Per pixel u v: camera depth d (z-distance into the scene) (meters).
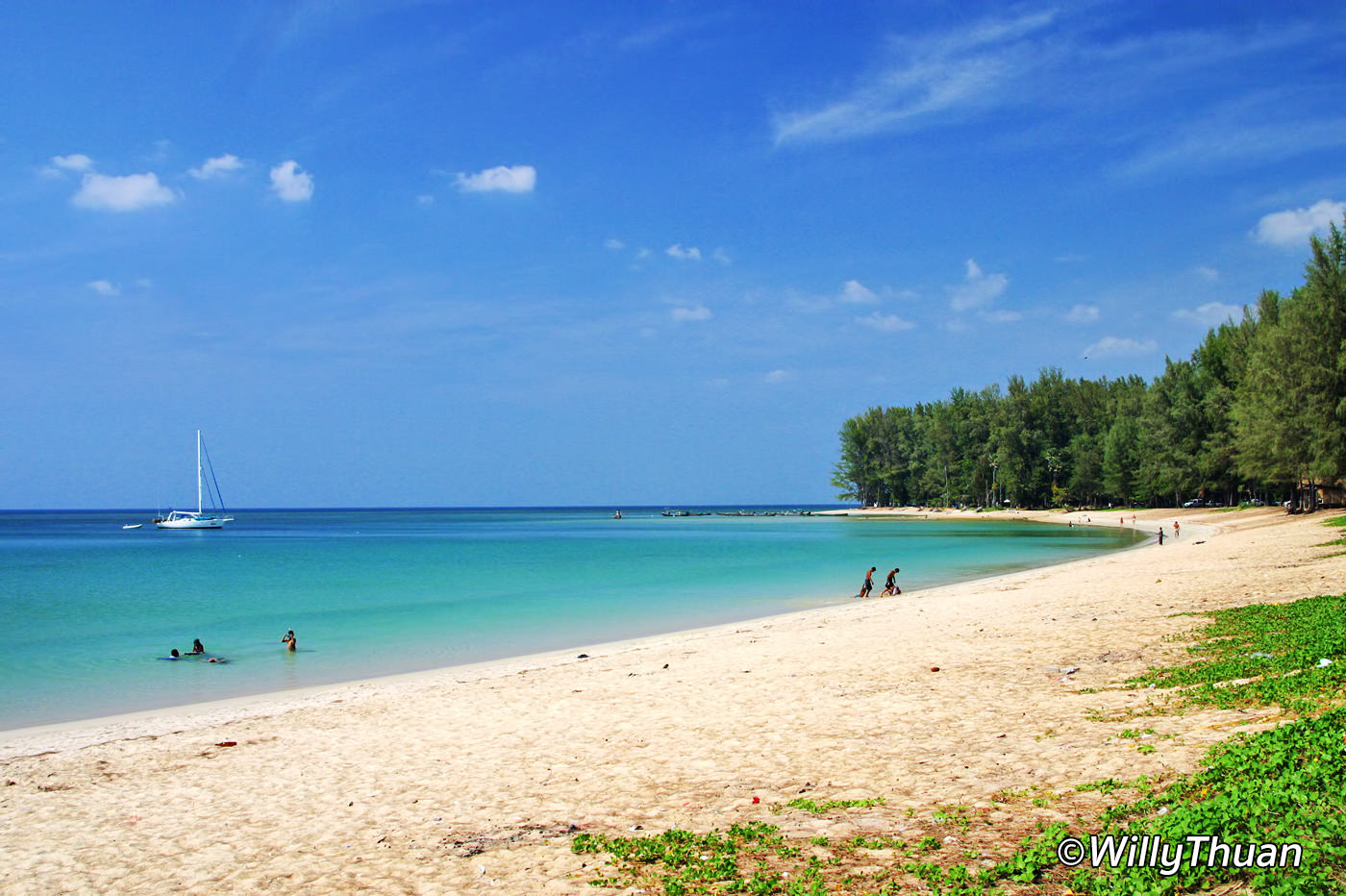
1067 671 16.75
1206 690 13.36
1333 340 56.44
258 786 13.18
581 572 59.38
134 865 10.01
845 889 7.59
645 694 18.28
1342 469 56.03
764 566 62.72
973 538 94.62
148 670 25.38
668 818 10.30
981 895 7.05
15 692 22.53
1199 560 41.44
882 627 26.59
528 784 12.27
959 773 10.88
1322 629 16.67
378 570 62.78
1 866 10.16
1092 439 147.12
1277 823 7.21
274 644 29.86
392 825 10.88
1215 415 92.88
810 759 12.41
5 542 122.44
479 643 29.80
